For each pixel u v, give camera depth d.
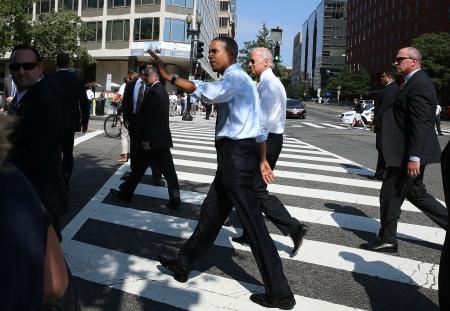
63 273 1.46
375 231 6.11
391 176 5.11
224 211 4.00
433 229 6.25
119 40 53.78
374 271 4.69
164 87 6.54
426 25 75.88
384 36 93.50
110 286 4.09
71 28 33.41
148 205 6.95
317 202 7.65
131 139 6.91
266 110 5.08
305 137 20.56
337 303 3.96
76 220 6.04
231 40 3.82
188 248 4.10
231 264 4.75
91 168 9.75
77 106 6.58
